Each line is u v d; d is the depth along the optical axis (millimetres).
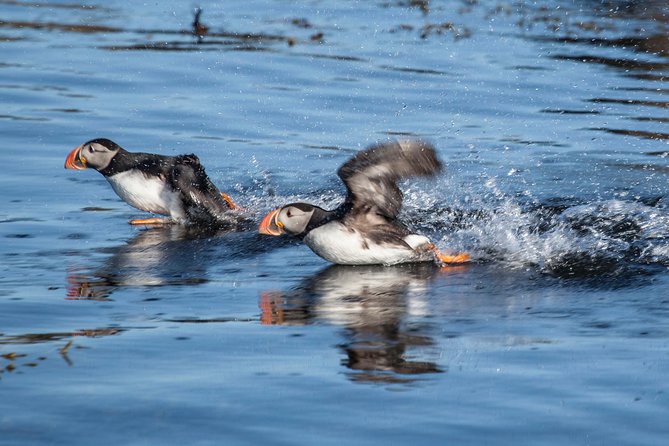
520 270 12227
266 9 30125
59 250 13062
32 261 12547
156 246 13320
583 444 7375
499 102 21016
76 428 7605
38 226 14125
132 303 10898
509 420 7750
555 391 8305
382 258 12328
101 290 11391
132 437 7469
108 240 13602
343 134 19109
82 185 16250
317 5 30578
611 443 7387
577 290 11445
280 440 7422
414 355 9219
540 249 12961
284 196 15695
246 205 15289
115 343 9500
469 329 10031
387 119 19969
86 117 19891
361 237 12180
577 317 10422
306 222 12344
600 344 9500
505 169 16750
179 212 14375
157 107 20703
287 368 8859
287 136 19016
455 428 7617
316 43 25875
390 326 10125
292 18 28797
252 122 19812
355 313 10578
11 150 17812
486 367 8875
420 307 10812
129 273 12109
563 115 20156
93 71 23203
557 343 9539
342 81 22578
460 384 8477
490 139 18672
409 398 8172
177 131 19234
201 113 20359
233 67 23672
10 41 25828
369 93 21656
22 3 30516
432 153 11641
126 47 25438
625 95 21484
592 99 21203
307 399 8148
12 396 8180
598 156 17578
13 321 10172
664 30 27031
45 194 15695
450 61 24156
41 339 9617
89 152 14508
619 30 27094
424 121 19812
